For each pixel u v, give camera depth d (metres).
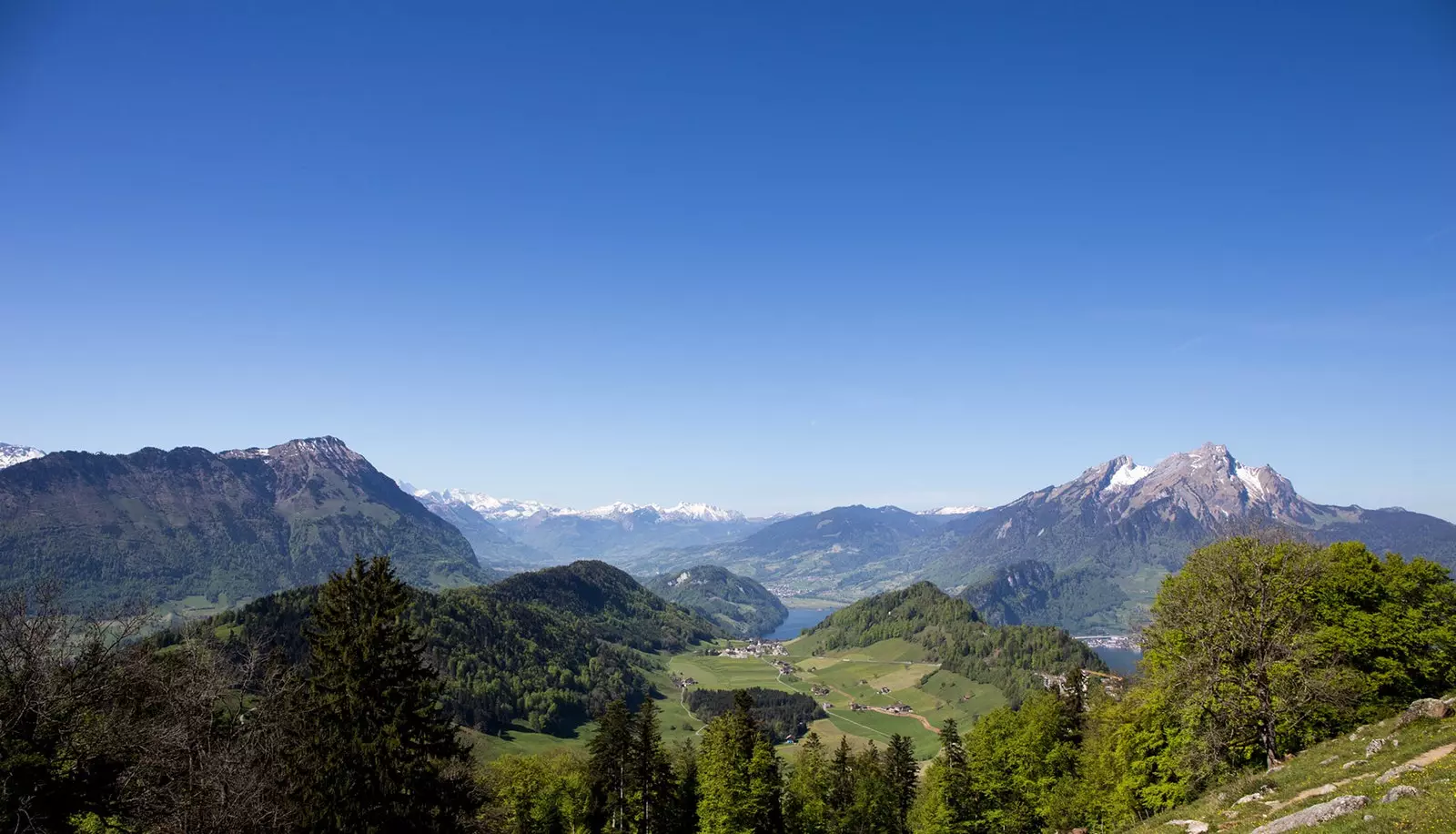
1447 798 21.31
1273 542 44.47
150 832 36.09
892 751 101.81
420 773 42.06
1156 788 52.47
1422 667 46.53
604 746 83.12
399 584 43.72
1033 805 80.56
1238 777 44.22
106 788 34.53
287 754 40.84
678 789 94.44
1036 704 92.88
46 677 33.09
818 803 99.12
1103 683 88.50
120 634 38.38
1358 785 27.72
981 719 93.50
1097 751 69.88
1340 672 42.50
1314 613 50.41
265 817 37.81
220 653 45.66
